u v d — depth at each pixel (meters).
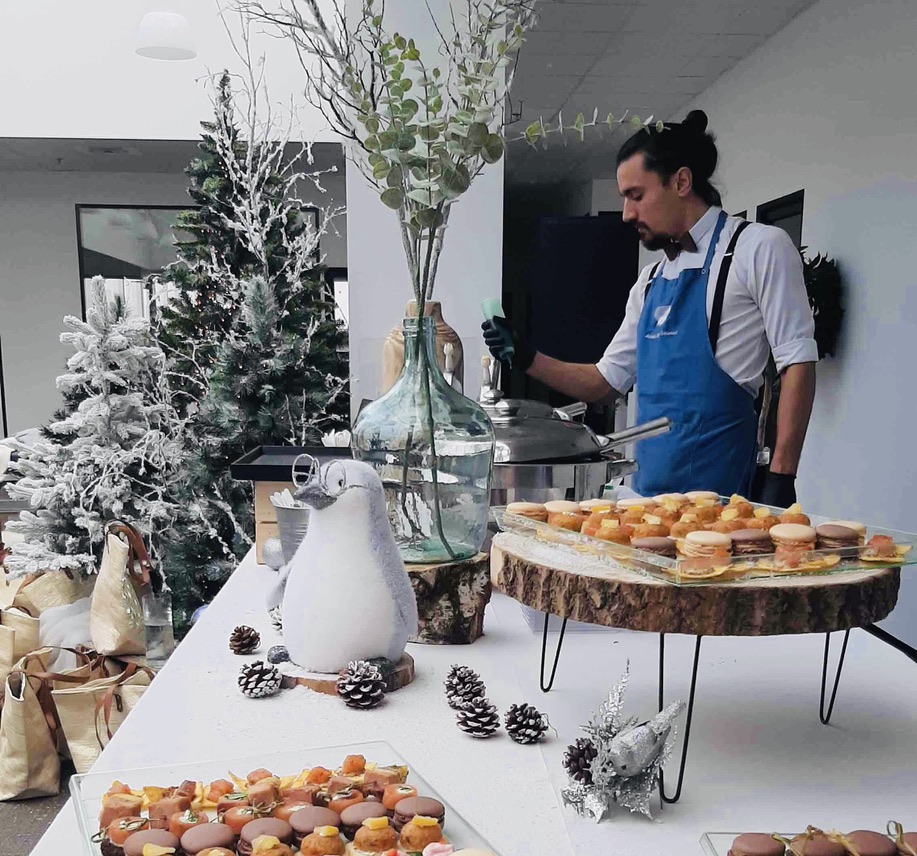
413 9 1.96
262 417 2.35
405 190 1.08
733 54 4.41
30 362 6.02
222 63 4.00
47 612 2.34
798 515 0.90
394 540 1.02
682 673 1.03
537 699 0.95
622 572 0.80
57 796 2.08
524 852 0.66
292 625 0.98
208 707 0.92
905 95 3.03
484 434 1.14
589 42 4.14
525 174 6.81
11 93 4.38
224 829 0.62
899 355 3.11
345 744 0.81
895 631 3.25
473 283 2.35
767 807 0.73
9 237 5.90
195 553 2.39
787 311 1.76
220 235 2.68
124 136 4.46
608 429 4.79
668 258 1.93
